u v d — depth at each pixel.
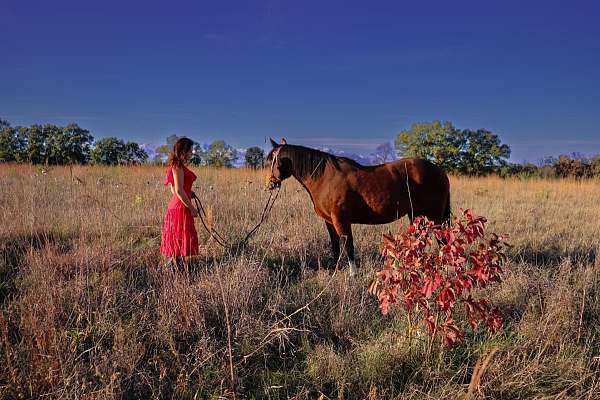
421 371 3.57
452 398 3.18
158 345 3.85
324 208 5.75
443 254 3.39
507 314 4.55
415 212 5.89
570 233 7.70
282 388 3.43
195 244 5.34
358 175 5.63
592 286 5.12
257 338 3.93
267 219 7.96
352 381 3.49
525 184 17.16
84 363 3.53
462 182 17.78
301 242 6.52
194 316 4.14
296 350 3.93
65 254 5.73
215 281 4.69
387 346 3.83
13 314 4.09
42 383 3.20
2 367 3.34
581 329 4.21
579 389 3.42
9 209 7.73
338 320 4.30
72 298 4.37
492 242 3.45
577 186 16.50
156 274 5.06
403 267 3.47
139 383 3.34
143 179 11.86
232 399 3.24
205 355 3.65
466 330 4.12
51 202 8.57
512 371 3.58
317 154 5.76
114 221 7.30
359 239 7.10
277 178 5.83
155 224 7.48
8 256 5.74
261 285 4.98
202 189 10.52
